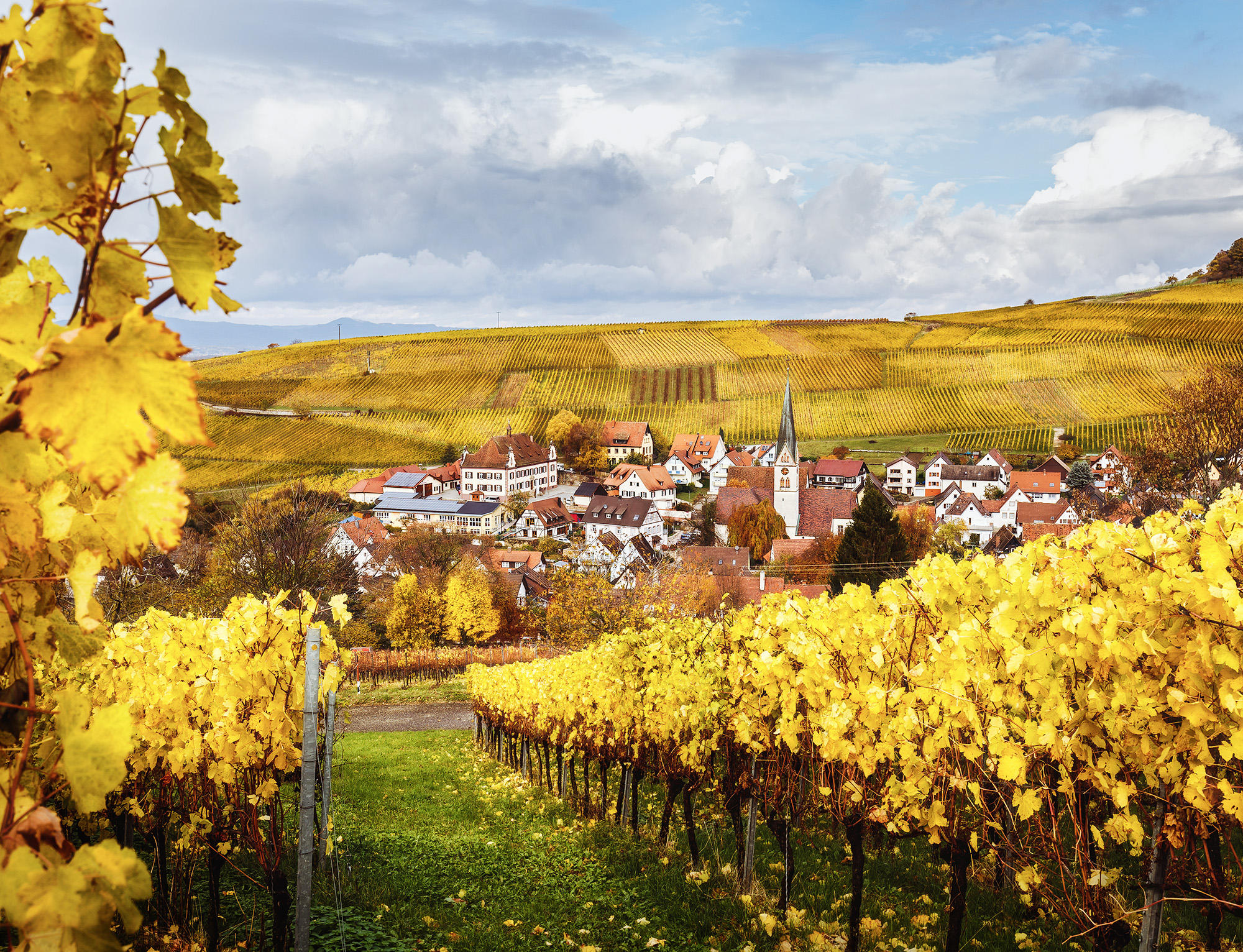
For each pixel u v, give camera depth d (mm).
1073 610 4469
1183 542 4805
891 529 53719
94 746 1174
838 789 7129
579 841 11414
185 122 1102
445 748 24906
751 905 7969
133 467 961
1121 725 4297
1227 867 6750
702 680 9531
